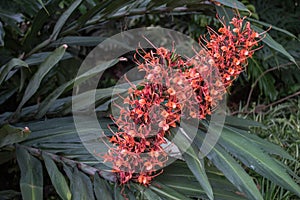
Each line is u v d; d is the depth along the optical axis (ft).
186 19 6.75
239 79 6.06
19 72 4.10
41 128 3.10
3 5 4.25
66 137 3.00
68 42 3.67
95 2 3.92
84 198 2.77
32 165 2.85
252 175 4.31
